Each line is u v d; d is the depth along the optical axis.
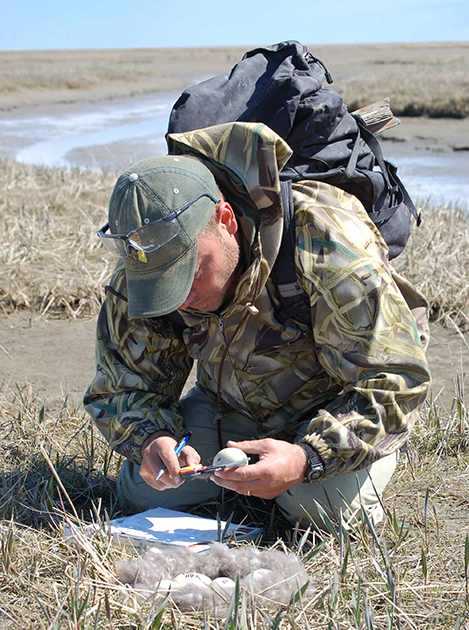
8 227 6.06
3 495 2.62
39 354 4.31
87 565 2.13
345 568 2.09
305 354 2.35
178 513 2.50
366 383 2.19
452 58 57.06
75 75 40.28
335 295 2.15
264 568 2.10
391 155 13.80
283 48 2.50
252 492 2.17
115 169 11.12
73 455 2.99
